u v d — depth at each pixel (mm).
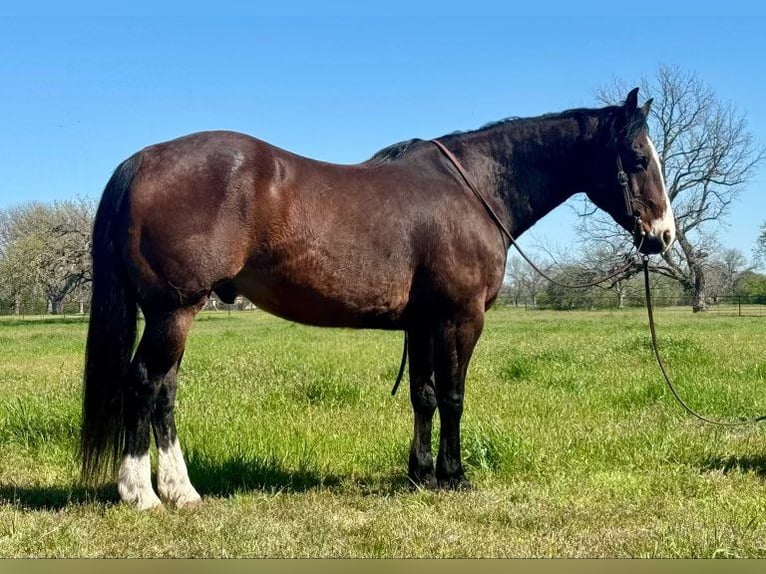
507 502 4676
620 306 52531
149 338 4324
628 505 4633
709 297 53469
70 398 8305
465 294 4867
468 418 7363
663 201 5398
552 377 10266
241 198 4273
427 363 5141
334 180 4605
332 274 4516
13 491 4969
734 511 4492
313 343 18531
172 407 4613
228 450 5871
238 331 26156
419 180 4867
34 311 53688
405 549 3842
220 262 4266
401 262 4695
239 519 4246
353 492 5027
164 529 4074
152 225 4207
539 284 61406
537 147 5332
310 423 7094
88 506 4500
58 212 49562
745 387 9172
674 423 7207
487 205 5078
